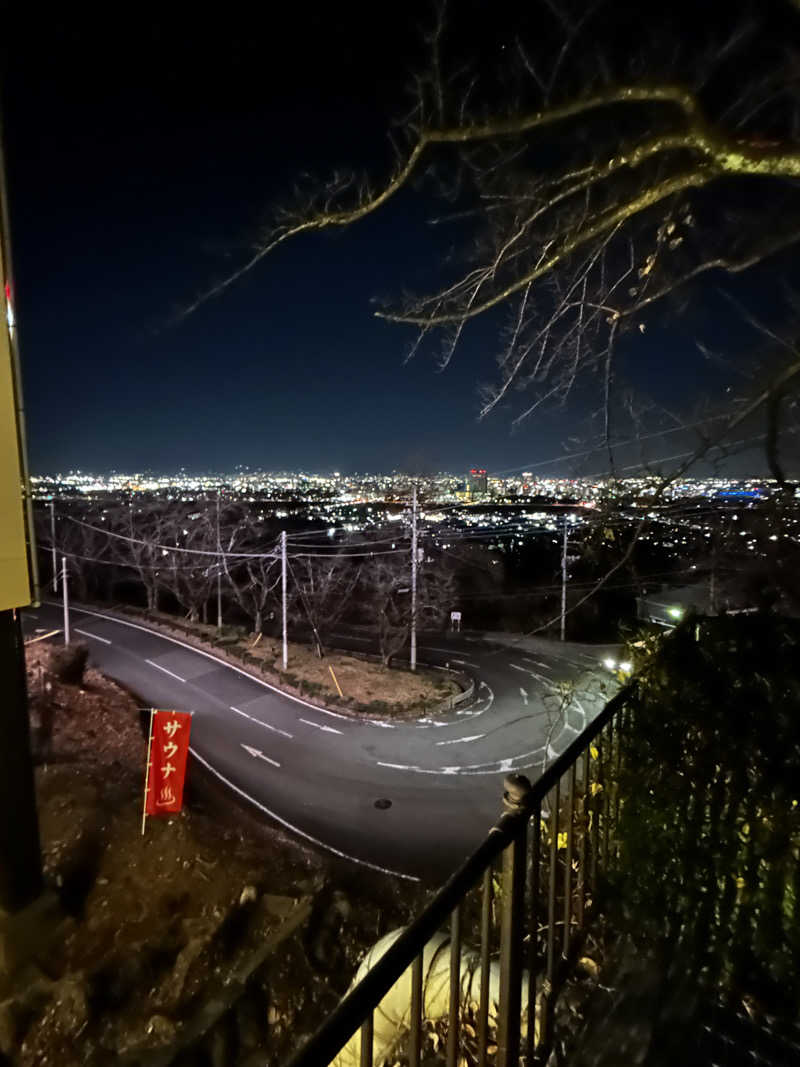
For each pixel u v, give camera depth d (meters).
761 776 2.55
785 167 1.68
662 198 2.11
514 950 1.90
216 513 33.84
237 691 22.80
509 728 19.05
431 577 30.97
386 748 17.70
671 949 2.71
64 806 10.43
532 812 1.95
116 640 29.92
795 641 2.68
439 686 22.97
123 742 15.56
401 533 28.11
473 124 2.16
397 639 25.66
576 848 3.39
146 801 10.16
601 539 3.63
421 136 2.27
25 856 7.59
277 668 25.11
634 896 2.94
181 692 22.61
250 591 34.47
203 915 8.08
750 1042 2.28
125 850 9.44
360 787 15.37
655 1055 2.27
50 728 14.92
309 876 9.72
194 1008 6.56
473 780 15.75
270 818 13.77
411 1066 1.43
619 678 4.02
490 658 26.64
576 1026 2.50
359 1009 1.17
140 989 6.74
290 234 2.73
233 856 9.73
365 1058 1.24
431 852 12.52
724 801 2.67
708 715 2.76
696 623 3.11
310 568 29.20
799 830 2.39
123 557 37.59
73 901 8.16
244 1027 6.39
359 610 37.56
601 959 2.83
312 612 27.47
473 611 33.03
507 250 2.70
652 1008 2.49
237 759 16.91
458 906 1.66
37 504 36.41
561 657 26.44
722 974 2.54
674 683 2.95
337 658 27.00
